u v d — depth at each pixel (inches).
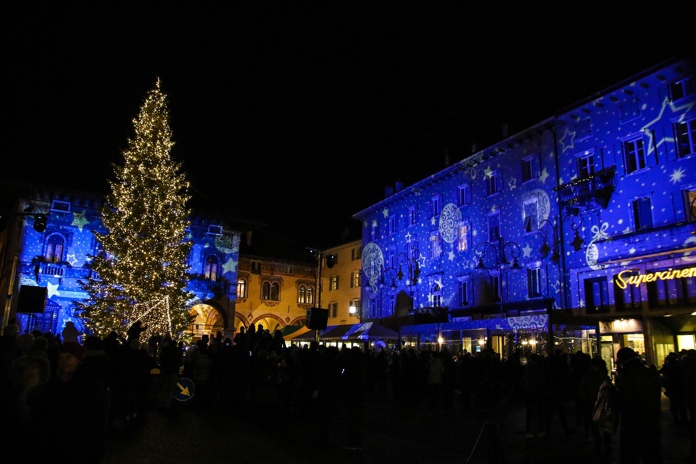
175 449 417.4
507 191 1378.0
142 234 1256.2
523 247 1301.7
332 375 464.1
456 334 1211.2
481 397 752.3
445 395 764.6
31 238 1504.7
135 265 1197.1
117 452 397.4
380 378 997.2
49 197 1546.5
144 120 1278.3
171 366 635.5
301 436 494.3
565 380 596.1
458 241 1536.7
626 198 1075.3
